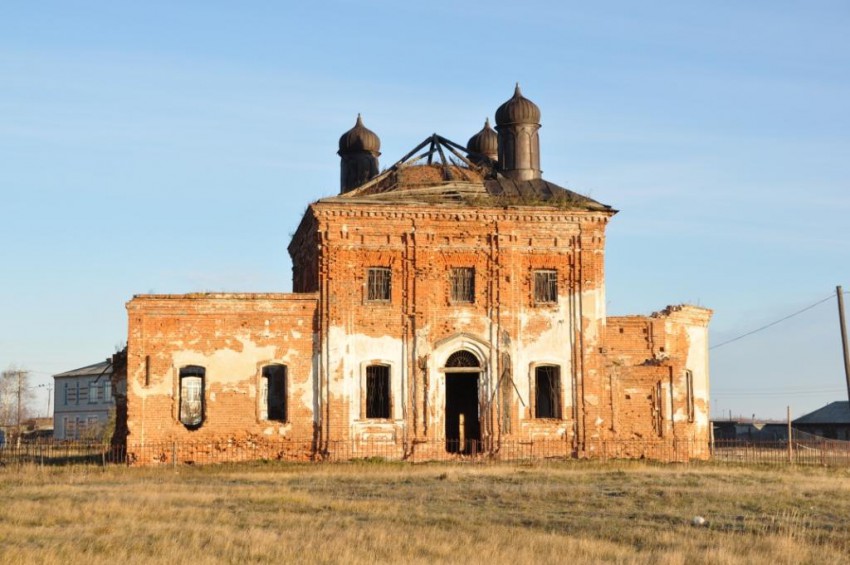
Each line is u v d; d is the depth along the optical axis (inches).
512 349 1662.2
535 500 1067.3
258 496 1069.8
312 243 1711.4
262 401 1624.0
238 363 1615.4
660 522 925.2
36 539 800.9
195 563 699.4
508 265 1674.5
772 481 1293.1
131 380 1587.1
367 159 2018.9
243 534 807.7
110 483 1266.0
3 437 2596.0
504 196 1705.2
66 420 3917.3
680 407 1699.1
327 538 800.9
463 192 1731.1
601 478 1320.1
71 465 1526.8
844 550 784.3
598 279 1695.4
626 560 722.8
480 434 1657.2
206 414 1596.9
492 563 705.6
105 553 738.8
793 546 775.1
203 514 935.7
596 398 1668.3
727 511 992.9
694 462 1601.9
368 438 1624.0
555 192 1756.9
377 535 807.7
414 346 1642.5
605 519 935.0
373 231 1652.3
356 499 1074.1
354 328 1637.6
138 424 1581.0
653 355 1744.6
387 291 1657.2
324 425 1614.2
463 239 1673.2
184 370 1686.8
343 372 1625.2
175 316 1608.0
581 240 1692.9
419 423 1630.2
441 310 1659.7
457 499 1076.5
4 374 4367.6
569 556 734.5
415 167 1817.2
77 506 987.3
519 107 1838.1
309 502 1028.5
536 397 1705.2
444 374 1649.9
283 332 1627.7
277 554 731.4
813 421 3137.3
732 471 1448.1
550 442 1652.3
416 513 957.2
